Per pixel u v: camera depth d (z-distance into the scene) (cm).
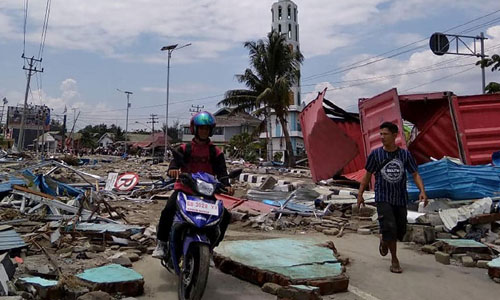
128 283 461
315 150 1452
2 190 936
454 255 632
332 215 966
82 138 8494
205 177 462
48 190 1012
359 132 1583
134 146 7956
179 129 8106
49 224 748
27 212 866
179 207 447
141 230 732
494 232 739
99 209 901
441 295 484
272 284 486
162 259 513
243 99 3700
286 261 549
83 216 808
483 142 1064
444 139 1160
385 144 582
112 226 725
